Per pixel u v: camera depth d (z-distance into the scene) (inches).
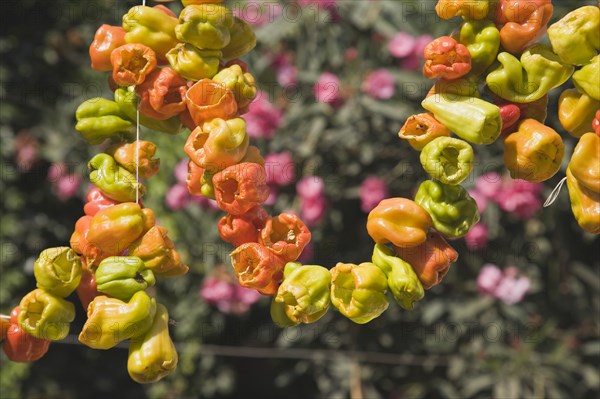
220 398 152.4
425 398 138.3
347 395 136.6
